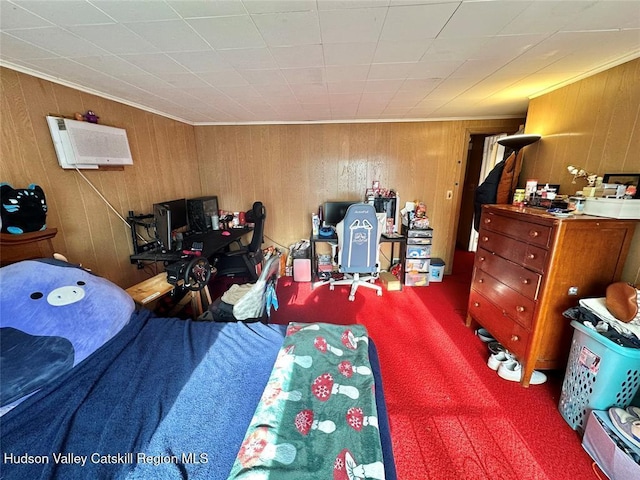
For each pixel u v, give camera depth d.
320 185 3.71
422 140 3.46
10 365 0.99
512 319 1.87
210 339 1.41
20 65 1.65
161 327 1.50
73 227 2.03
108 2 1.06
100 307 1.32
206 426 0.96
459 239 5.02
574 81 1.94
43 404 1.01
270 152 3.64
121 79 1.96
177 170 3.27
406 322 2.59
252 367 1.24
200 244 2.62
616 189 1.59
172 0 1.05
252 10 1.13
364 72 1.86
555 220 1.51
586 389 1.40
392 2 1.07
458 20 1.22
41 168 1.81
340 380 1.11
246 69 1.79
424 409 1.62
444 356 2.10
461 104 2.71
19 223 1.44
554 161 2.14
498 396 1.71
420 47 1.49
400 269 3.38
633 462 1.11
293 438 0.87
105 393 1.09
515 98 2.49
